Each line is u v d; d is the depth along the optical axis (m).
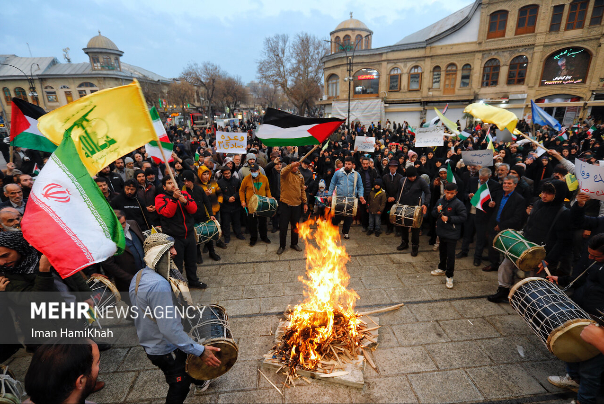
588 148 13.43
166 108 52.19
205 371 2.74
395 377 3.30
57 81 45.53
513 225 5.23
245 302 4.74
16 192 4.87
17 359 3.76
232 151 8.29
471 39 28.47
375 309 4.50
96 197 2.27
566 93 26.31
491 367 3.41
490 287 5.04
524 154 11.00
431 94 30.92
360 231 7.86
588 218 4.08
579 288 3.25
